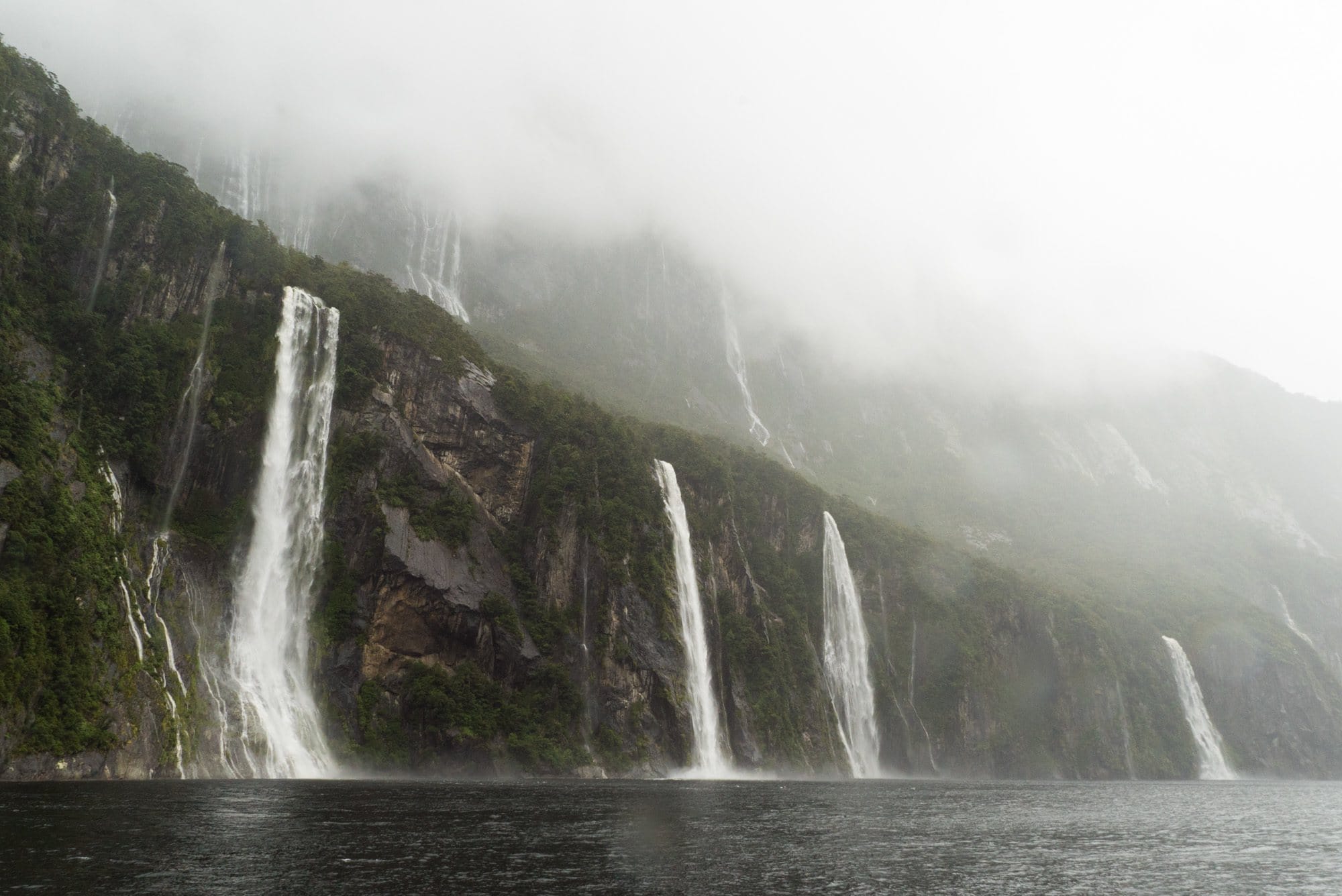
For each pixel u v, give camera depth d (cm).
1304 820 7812
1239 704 19750
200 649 7338
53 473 6619
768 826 5541
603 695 10162
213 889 3009
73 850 3478
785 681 13000
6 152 7950
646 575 11169
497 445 10831
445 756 8531
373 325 10169
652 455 13038
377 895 3066
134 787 5538
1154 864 4828
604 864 3872
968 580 16988
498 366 11706
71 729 5791
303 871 3359
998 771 15362
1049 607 17538
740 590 13525
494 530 10406
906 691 15425
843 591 15375
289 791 5962
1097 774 16425
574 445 11500
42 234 8056
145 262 8619
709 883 3603
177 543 7775
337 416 9375
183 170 9675
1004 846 5262
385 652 8625
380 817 4862
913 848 4947
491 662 9438
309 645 8250
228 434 8469
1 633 5581
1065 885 4050
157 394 8025
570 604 10388
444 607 9119
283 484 8694
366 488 9112
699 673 11812
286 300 9381
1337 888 4247
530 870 3656
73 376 7631
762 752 11969
